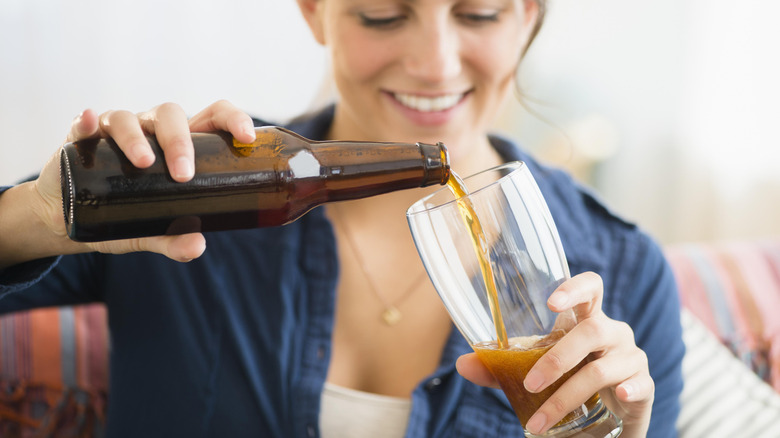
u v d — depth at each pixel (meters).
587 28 2.64
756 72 2.53
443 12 0.88
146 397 1.00
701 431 1.12
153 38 2.39
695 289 1.26
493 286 0.66
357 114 0.97
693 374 1.15
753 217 2.61
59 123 2.36
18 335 1.13
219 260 1.01
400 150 0.65
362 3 0.89
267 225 0.65
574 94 2.65
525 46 1.02
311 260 1.01
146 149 0.59
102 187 0.59
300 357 0.98
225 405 0.98
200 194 0.61
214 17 2.43
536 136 2.65
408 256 1.03
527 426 0.68
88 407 1.14
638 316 1.03
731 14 2.54
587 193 1.10
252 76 2.47
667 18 2.62
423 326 1.01
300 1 1.05
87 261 1.03
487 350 0.68
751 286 1.27
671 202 2.71
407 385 1.00
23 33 2.29
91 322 1.17
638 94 2.67
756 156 2.57
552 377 0.66
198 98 2.45
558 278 0.67
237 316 1.00
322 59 2.49
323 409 0.96
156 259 1.01
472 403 0.96
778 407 1.12
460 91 0.93
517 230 0.65
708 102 2.62
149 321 1.01
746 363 1.22
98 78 2.37
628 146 2.69
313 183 0.64
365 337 1.02
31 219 0.69
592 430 0.68
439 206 0.65
